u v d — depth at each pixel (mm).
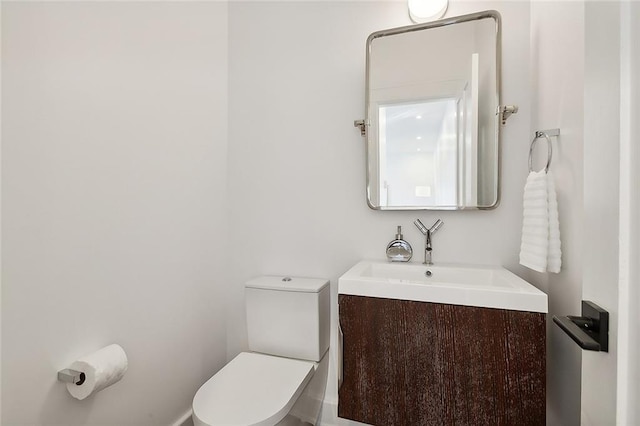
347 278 1116
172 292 1332
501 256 1306
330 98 1541
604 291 458
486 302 964
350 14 1506
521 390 926
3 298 776
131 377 1132
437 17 1379
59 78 900
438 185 1360
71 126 934
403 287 1048
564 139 972
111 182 1062
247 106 1676
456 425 981
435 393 1005
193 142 1464
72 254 935
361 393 1085
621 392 412
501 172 1285
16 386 800
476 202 1311
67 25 921
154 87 1246
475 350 970
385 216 1455
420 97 1380
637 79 391
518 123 1281
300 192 1591
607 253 449
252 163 1670
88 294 980
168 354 1305
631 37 402
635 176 394
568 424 970
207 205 1558
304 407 1235
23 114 815
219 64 1646
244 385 1130
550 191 992
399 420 1041
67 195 922
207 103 1560
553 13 1058
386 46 1420
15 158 799
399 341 1046
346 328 1106
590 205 505
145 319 1194
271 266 1641
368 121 1439
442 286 1010
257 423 944
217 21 1632
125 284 1111
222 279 1667
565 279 975
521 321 932
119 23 1094
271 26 1637
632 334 397
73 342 934
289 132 1608
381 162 1434
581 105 865
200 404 1021
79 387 886
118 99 1089
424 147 1377
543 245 982
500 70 1265
